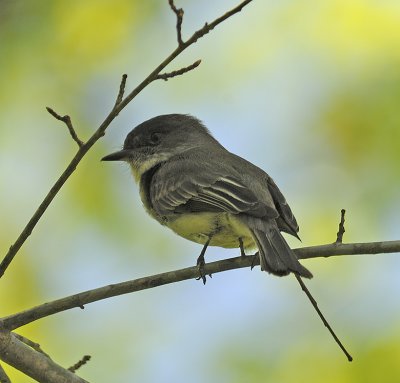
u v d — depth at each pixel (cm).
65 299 891
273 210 987
